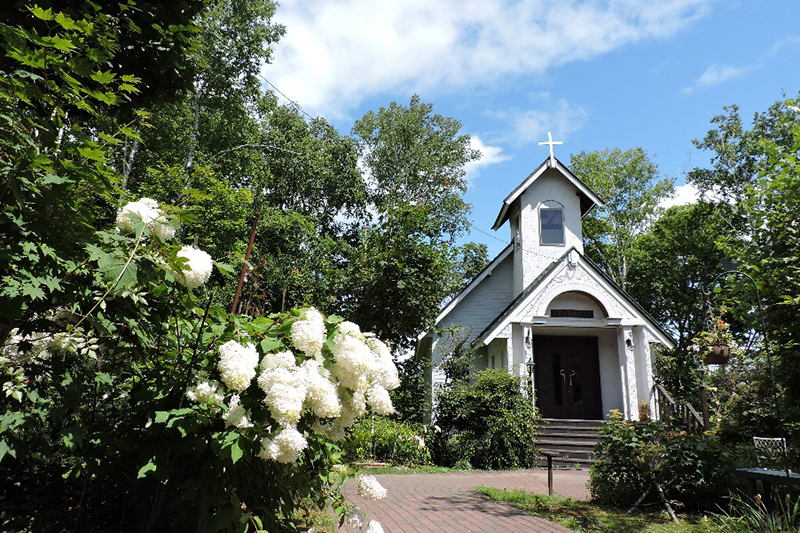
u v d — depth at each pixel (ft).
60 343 9.45
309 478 10.78
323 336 10.02
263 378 9.09
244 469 10.09
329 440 11.74
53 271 8.93
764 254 20.83
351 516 11.36
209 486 9.71
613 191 118.62
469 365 55.16
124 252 9.25
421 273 44.01
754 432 39.60
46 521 10.84
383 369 11.23
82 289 9.32
